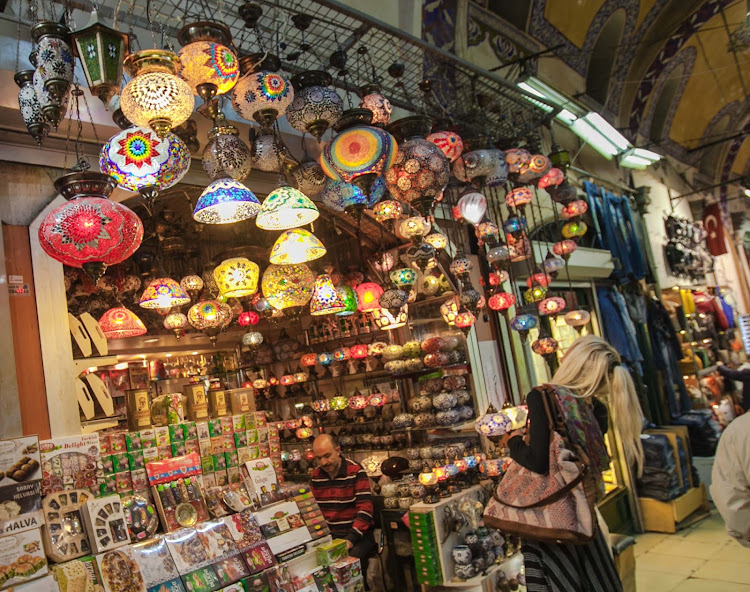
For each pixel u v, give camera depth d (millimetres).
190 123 3000
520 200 4871
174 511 2617
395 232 4867
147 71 2043
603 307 7129
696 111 11141
